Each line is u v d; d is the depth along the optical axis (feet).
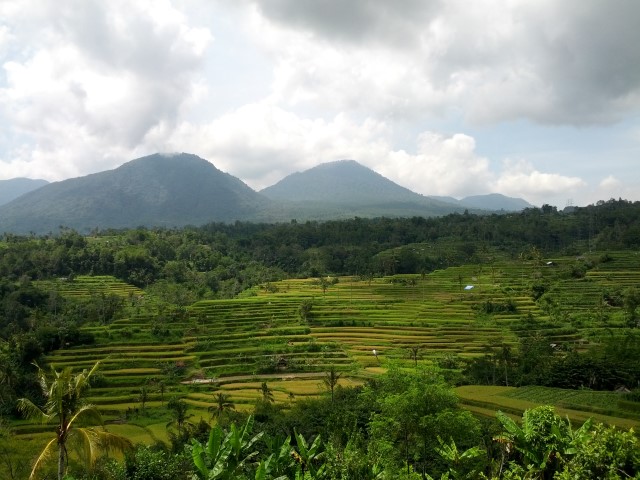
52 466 130.82
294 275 615.16
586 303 387.96
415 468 118.83
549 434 75.66
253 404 244.22
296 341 339.16
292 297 445.78
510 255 618.03
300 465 86.17
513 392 210.79
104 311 391.45
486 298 421.59
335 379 227.40
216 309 399.65
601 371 230.48
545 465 72.23
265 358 312.29
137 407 251.60
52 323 354.74
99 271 566.77
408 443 125.80
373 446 105.19
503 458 83.76
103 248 595.06
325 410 168.35
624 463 62.64
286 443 86.33
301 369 302.45
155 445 184.24
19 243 599.98
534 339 310.04
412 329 358.02
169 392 270.67
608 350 250.57
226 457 74.23
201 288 520.83
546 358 263.49
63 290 485.15
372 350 321.32
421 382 124.77
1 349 289.12
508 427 78.13
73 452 143.95
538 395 204.74
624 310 360.28
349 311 392.68
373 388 166.50
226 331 356.18
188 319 373.61
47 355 300.40
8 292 432.25
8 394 240.32
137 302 441.68
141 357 307.99
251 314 386.73
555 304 392.06
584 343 318.65
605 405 184.65
